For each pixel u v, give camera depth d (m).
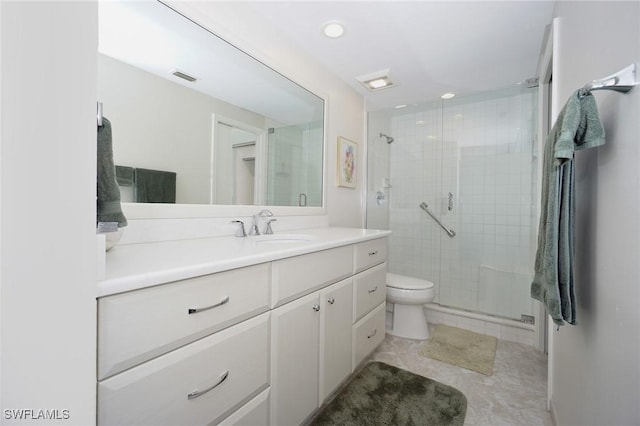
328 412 1.27
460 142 2.52
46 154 0.37
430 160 2.66
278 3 1.39
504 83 2.20
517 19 1.44
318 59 1.91
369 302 1.63
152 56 1.10
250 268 0.86
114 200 0.77
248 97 1.49
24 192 0.35
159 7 1.11
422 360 1.74
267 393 0.93
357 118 2.50
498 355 1.82
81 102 0.40
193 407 0.70
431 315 2.41
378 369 1.63
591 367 0.77
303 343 1.09
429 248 2.65
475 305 2.40
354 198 2.48
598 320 0.73
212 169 1.33
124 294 0.56
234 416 0.81
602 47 0.73
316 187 2.02
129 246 1.00
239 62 1.42
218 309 0.76
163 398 0.64
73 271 0.40
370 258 1.64
